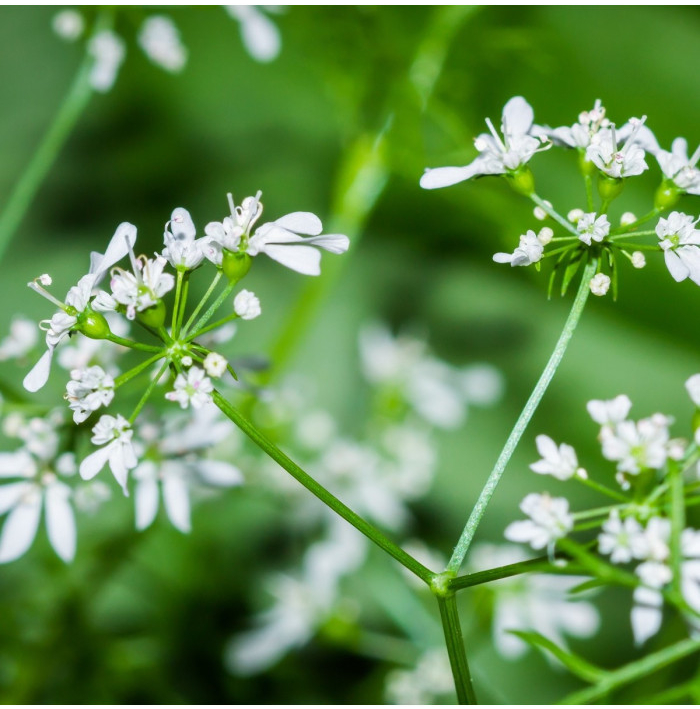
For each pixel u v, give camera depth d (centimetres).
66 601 18
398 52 19
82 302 15
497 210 20
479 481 24
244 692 19
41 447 16
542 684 21
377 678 19
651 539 15
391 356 21
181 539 19
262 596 20
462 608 19
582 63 23
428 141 21
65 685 18
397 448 20
